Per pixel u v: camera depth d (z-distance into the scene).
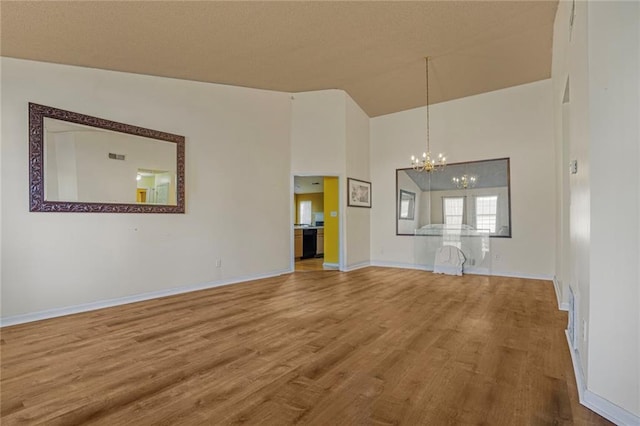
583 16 1.99
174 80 4.67
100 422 1.70
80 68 3.75
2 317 3.19
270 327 3.16
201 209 4.95
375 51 4.53
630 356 1.60
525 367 2.29
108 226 3.95
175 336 2.93
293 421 1.70
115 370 2.28
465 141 6.28
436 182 6.58
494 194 5.97
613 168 1.68
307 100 6.35
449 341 2.78
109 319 3.43
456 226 6.33
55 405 1.86
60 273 3.56
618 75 1.66
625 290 1.63
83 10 2.83
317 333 2.99
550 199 5.46
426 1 3.45
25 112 3.34
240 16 3.35
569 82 2.81
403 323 3.26
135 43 3.53
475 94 6.15
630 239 1.62
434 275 6.02
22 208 3.31
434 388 2.02
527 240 5.66
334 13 3.51
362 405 1.84
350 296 4.41
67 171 3.61
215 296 4.44
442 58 4.84
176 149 4.63
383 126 7.26
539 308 3.78
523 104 5.71
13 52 3.23
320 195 10.77
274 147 6.03
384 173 7.24
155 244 4.39
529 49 4.64
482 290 4.74
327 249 6.92
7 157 3.23
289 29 3.73
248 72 4.89
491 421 1.68
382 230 7.25
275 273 5.99
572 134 2.63
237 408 1.82
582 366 2.01
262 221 5.80
